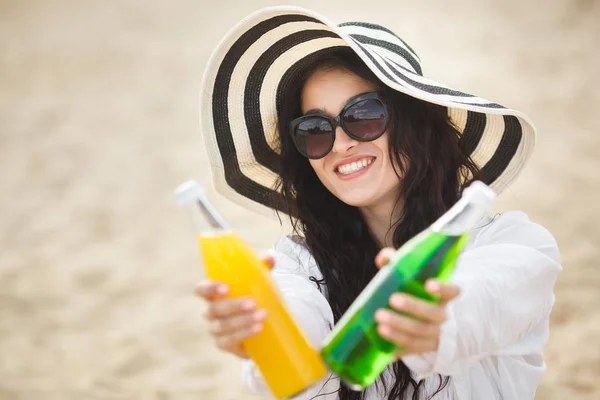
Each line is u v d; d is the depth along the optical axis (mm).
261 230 9312
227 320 2057
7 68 17344
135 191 11148
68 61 17641
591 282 7289
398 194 3133
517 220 2906
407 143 3016
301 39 3031
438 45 16391
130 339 7301
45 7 22219
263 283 2094
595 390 5707
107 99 15328
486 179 3352
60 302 8188
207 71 3105
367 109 2916
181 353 6973
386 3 20125
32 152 13016
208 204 2137
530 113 12367
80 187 11469
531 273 2535
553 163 10469
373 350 2031
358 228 3221
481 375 2770
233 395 6188
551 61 14820
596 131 11531
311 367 2076
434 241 2023
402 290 2004
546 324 2750
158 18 20906
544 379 5883
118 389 6453
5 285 8664
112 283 8531
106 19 20922
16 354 7180
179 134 13383
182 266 8805
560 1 18531
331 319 2852
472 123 3264
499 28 17219
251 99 3246
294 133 3004
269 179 3438
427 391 2838
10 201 11164
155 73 16656
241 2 22156
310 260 3160
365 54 2719
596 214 8820
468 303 2350
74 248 9523
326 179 3062
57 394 6426
